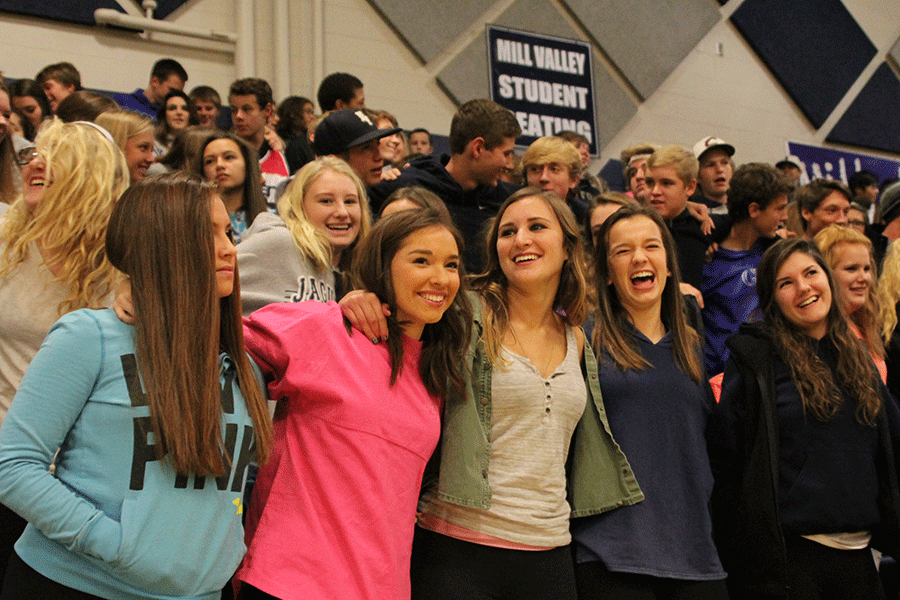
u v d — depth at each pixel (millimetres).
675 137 6664
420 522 1780
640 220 2123
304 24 5375
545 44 6121
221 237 1407
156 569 1254
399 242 1682
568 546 1813
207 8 5109
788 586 2072
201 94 4359
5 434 1229
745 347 2293
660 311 2156
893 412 2354
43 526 1203
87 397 1280
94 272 1707
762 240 3201
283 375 1582
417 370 1721
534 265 1893
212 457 1314
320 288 2219
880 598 2195
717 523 2199
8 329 1670
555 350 1931
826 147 7363
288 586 1454
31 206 1759
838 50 7375
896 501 2215
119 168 1818
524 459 1770
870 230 3957
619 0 6449
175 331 1312
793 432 2217
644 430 1954
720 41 6961
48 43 4617
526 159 3348
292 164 3795
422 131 5066
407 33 5629
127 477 1265
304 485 1534
